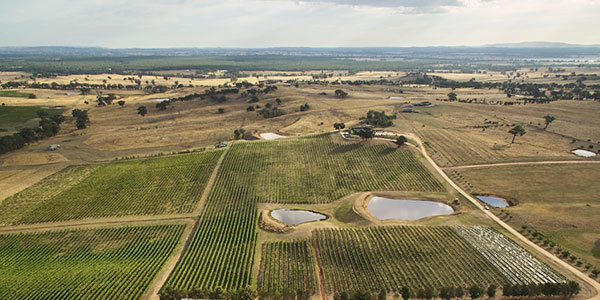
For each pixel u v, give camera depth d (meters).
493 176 107.31
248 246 77.31
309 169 119.56
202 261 72.31
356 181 109.44
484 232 78.56
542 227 78.69
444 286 61.84
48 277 68.44
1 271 71.88
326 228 82.44
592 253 68.75
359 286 63.28
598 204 87.62
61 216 95.06
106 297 62.19
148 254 76.75
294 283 64.75
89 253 77.94
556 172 107.50
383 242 76.12
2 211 98.12
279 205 97.44
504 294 57.72
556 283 57.22
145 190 109.06
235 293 58.66
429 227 81.62
